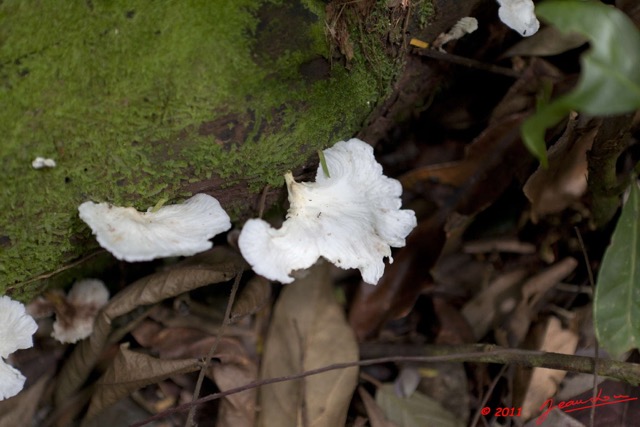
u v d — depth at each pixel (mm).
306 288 530
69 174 451
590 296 542
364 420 528
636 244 462
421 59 520
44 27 437
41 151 444
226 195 491
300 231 478
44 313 516
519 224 557
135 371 499
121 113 446
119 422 517
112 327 521
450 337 544
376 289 540
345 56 472
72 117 443
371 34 479
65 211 460
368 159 482
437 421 525
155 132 453
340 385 515
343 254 480
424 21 493
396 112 539
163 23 443
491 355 501
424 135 557
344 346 521
